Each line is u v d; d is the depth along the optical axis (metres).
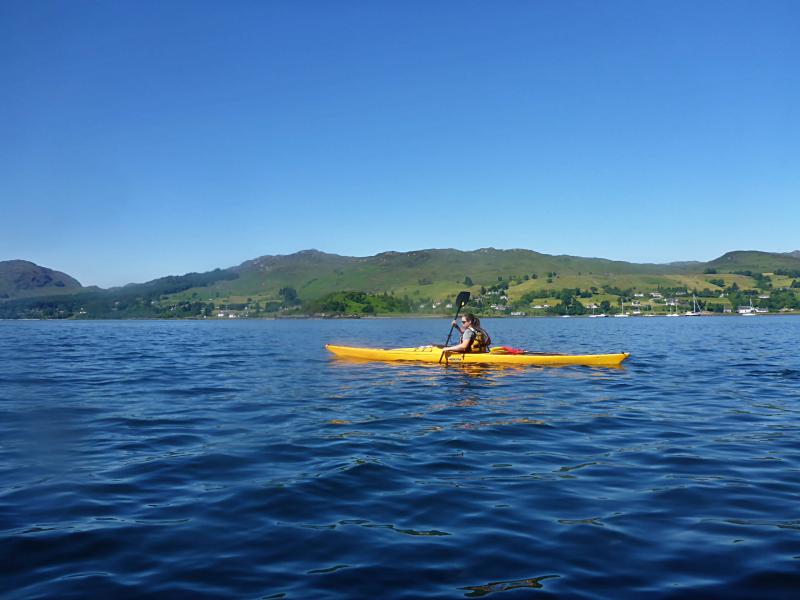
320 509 4.97
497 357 17.09
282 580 3.66
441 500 5.20
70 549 4.15
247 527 4.57
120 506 5.08
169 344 33.75
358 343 34.97
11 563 3.92
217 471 6.19
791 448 7.20
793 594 3.43
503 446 7.30
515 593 3.47
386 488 5.54
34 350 28.00
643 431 8.23
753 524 4.57
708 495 5.30
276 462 6.54
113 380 14.84
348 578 3.68
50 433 8.27
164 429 8.52
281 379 14.64
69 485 5.72
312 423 8.88
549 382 13.50
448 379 14.07
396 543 4.24
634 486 5.60
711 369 16.58
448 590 3.52
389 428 8.42
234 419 9.27
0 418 9.48
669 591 3.49
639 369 16.23
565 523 4.62
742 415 9.49
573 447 7.26
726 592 3.47
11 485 5.71
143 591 3.51
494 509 4.96
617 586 3.56
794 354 22.48
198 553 4.08
